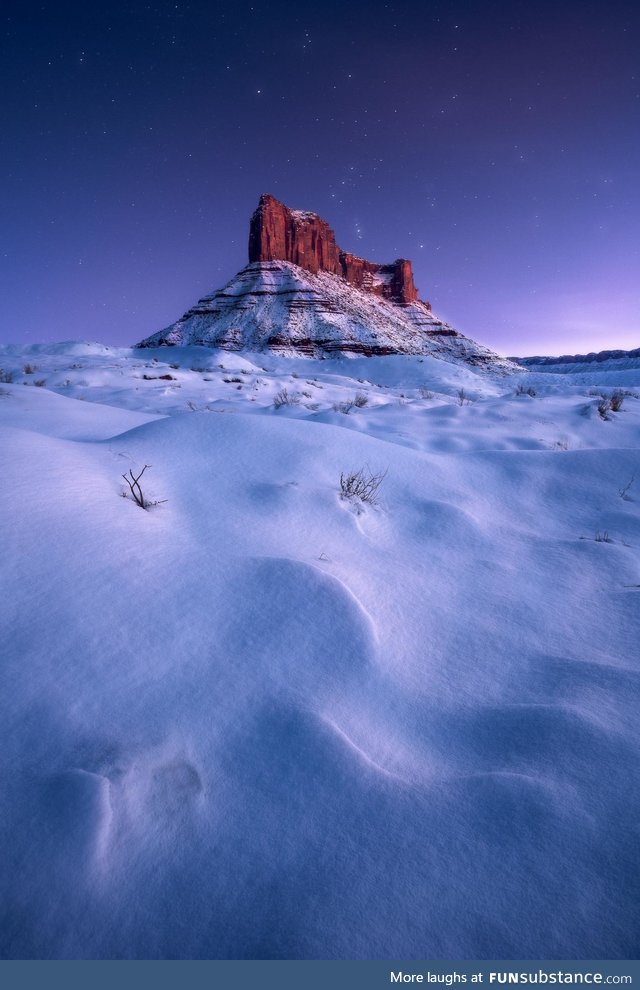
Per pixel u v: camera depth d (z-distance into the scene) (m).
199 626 2.55
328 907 1.43
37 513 3.09
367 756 1.96
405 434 7.97
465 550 4.00
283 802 1.74
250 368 42.47
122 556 2.94
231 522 3.76
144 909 1.41
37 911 1.37
